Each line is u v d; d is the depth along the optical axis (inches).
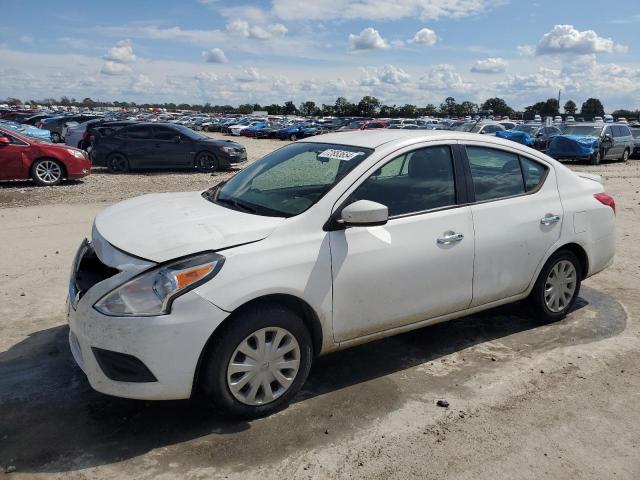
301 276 130.2
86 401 138.7
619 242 311.1
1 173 507.2
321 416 133.8
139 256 122.1
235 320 123.6
